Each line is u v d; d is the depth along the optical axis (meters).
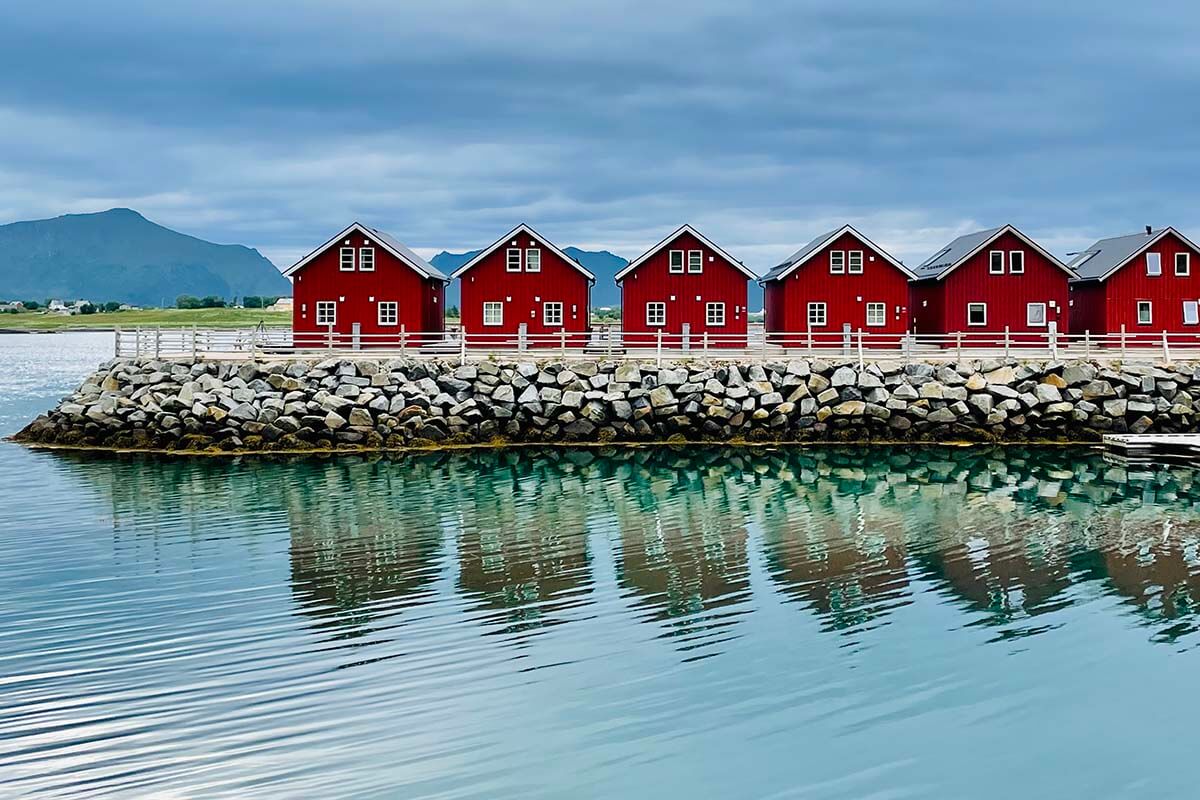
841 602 22.61
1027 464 40.78
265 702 17.31
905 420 45.31
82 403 46.78
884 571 25.05
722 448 44.44
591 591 23.41
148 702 17.34
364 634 20.56
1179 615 21.72
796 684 18.11
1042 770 15.35
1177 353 51.00
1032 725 16.69
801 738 16.20
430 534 28.92
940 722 16.75
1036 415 45.25
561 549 27.17
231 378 45.53
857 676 18.45
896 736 16.28
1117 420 45.41
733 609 22.12
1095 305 57.47
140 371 47.25
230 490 35.44
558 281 54.28
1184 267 56.28
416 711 17.03
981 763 15.52
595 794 14.59
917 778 15.09
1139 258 56.06
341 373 45.50
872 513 31.59
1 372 90.50
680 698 17.53
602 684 18.06
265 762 15.38
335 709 17.05
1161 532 28.94
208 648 19.80
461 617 21.62
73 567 25.58
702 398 45.66
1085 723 16.75
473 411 44.62
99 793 14.57
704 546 27.45
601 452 43.53
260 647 19.83
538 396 45.34
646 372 46.28
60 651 19.64
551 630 20.80
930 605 22.41
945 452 43.59
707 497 34.22
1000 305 55.66
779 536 28.58
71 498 34.16
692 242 54.28
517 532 29.09
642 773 15.15
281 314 193.75
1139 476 38.06
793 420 45.62
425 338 55.16
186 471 39.25
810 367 46.88
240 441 43.34
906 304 55.22
